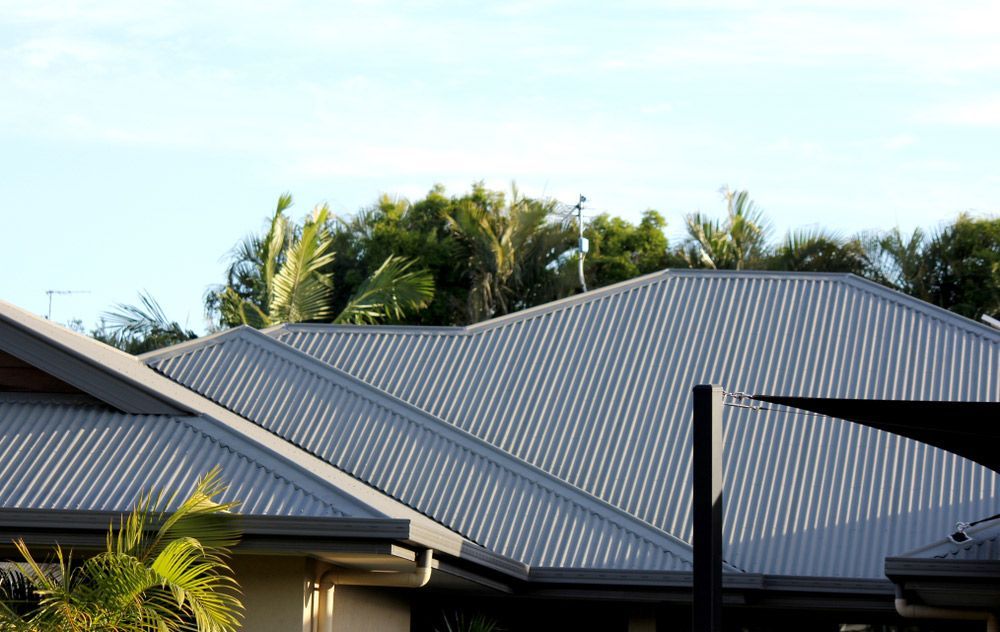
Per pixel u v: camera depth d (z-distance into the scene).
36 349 21.22
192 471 19.14
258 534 17.58
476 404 29.19
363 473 25.45
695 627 15.38
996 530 19.17
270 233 47.47
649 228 59.84
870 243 56.06
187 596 15.78
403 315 55.91
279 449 22.92
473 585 22.44
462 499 24.64
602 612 24.78
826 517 25.09
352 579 19.44
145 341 50.47
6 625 15.79
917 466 26.11
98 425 20.42
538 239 57.38
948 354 29.38
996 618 20.00
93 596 15.59
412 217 60.78
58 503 18.38
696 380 29.30
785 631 24.86
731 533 24.91
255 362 29.06
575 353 30.56
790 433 27.36
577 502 24.41
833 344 30.05
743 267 56.41
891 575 18.59
